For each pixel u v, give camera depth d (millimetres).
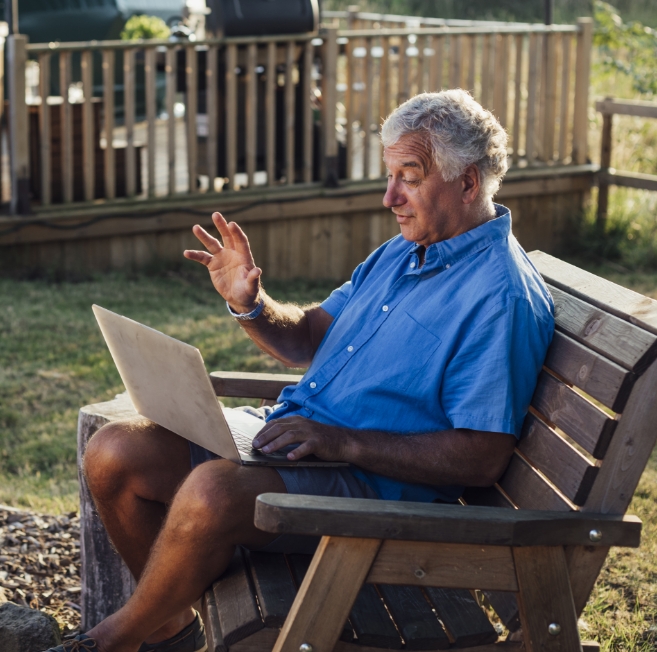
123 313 6641
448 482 2289
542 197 8828
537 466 2244
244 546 2266
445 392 2316
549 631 2080
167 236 7684
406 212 2424
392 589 2225
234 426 2541
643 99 10711
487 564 2047
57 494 4160
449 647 2074
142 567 2535
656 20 16375
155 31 12320
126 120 7398
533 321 2285
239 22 7418
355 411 2412
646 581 3211
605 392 2074
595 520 2037
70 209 7246
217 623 2111
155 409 2459
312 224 8031
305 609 1984
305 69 7730
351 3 18016
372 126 8180
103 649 2258
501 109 8461
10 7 6988
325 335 2703
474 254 2369
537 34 8422
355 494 2336
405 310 2408
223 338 6199
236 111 7629
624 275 8164
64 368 5699
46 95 7031
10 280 7188
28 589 3250
